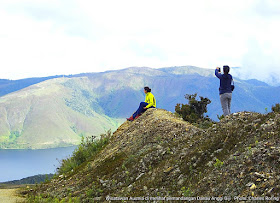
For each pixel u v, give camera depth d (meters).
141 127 14.76
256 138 8.16
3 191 13.36
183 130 12.59
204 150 9.16
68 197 11.02
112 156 13.20
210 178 7.44
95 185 11.16
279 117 8.80
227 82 12.61
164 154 10.98
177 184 8.39
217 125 10.88
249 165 6.96
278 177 6.13
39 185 13.98
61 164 16.31
